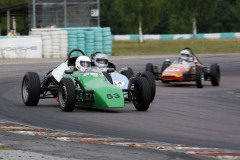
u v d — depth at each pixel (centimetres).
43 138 2580
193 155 2192
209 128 3014
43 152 2220
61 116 3481
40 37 10800
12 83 6378
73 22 12712
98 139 2567
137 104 3812
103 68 4322
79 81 3759
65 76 4106
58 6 12600
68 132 2805
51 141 2494
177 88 6012
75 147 2345
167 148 2338
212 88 6050
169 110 3888
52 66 8975
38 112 3709
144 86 3722
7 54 10481
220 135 2764
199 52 15012
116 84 4097
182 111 3838
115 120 3300
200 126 3091
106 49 11612
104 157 2145
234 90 5809
